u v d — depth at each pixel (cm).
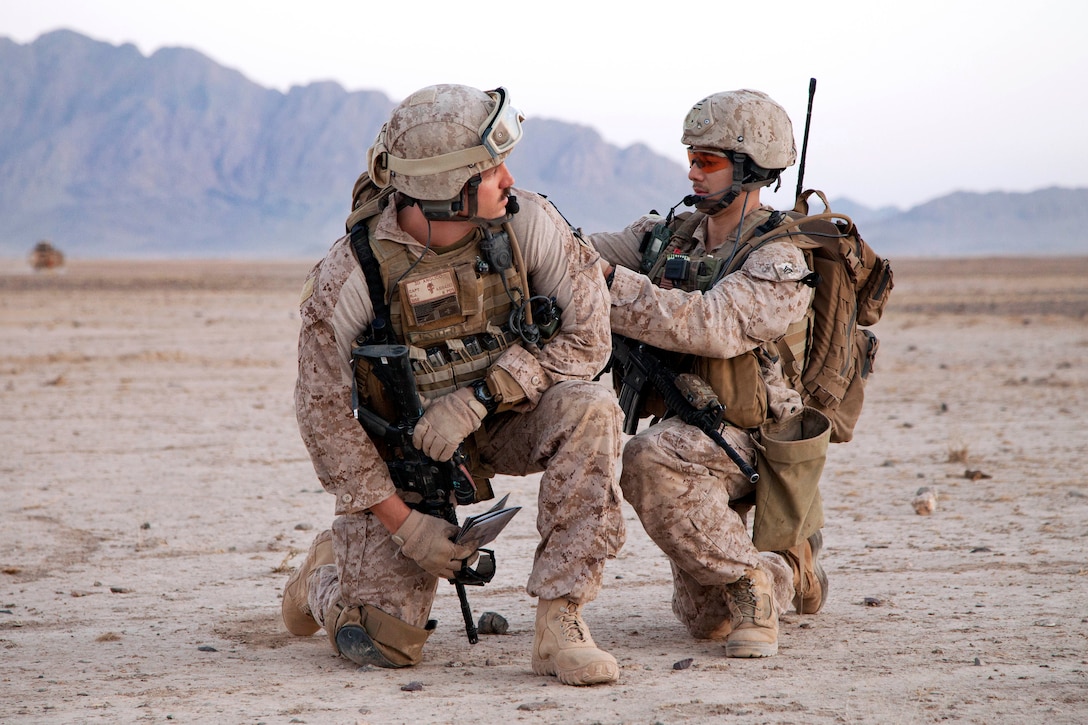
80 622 580
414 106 423
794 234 504
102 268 14488
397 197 441
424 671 469
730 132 509
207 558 752
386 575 469
